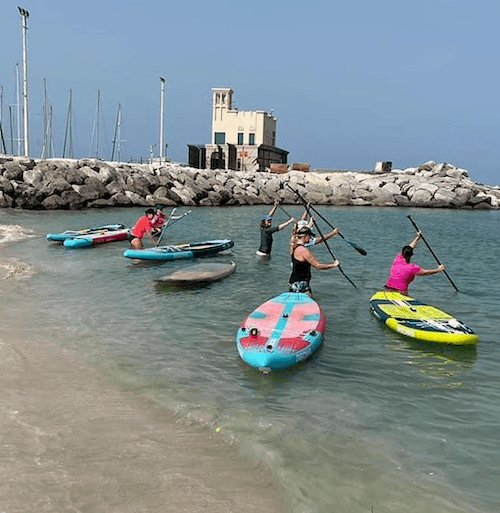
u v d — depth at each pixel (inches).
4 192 1350.9
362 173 2514.8
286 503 158.7
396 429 212.5
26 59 1850.4
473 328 366.9
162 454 186.2
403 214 1728.6
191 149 2625.5
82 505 153.6
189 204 1731.1
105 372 264.4
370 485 169.9
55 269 545.0
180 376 262.5
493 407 237.1
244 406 229.1
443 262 691.4
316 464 181.9
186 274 498.9
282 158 3063.5
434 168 2524.6
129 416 216.2
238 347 287.1
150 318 370.6
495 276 573.3
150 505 155.3
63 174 1498.5
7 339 309.3
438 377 272.7
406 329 334.0
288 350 278.8
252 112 2689.5
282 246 772.0
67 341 312.3
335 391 250.4
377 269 588.1
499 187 2709.2
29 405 221.9
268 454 186.4
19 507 151.3
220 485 167.6
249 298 435.8
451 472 180.7
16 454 181.2
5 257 609.6
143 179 1710.1
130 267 565.9
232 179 2042.3
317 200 2087.8
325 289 475.2
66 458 180.4
